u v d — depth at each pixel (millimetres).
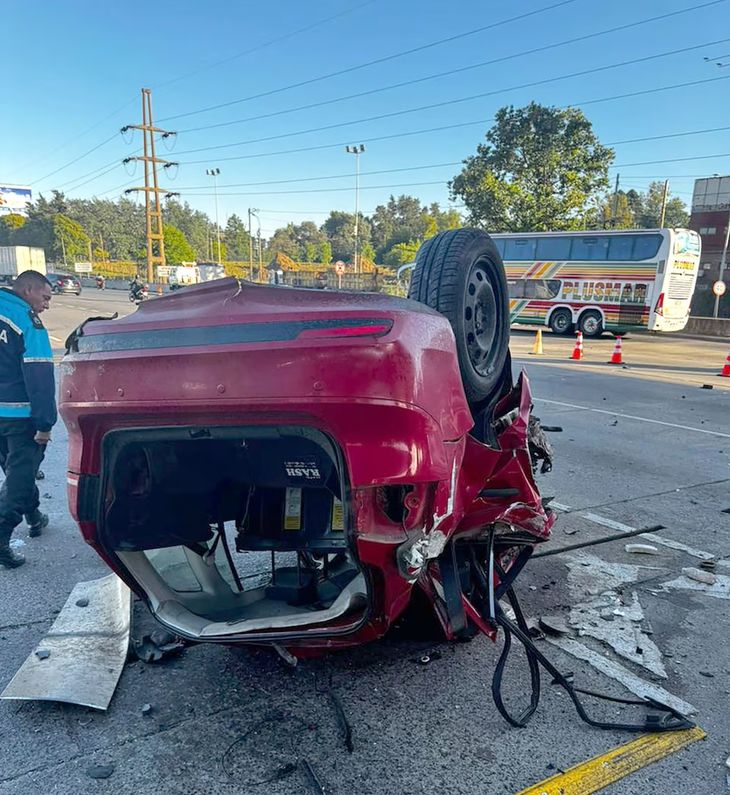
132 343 2385
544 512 3609
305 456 2730
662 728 2725
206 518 3131
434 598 2871
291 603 3072
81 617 3488
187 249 98062
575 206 39250
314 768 2490
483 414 3359
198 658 3260
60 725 2736
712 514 5559
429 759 2549
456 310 3092
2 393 4203
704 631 3605
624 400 11219
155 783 2408
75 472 2639
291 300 2389
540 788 2400
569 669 3201
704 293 34656
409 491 2246
